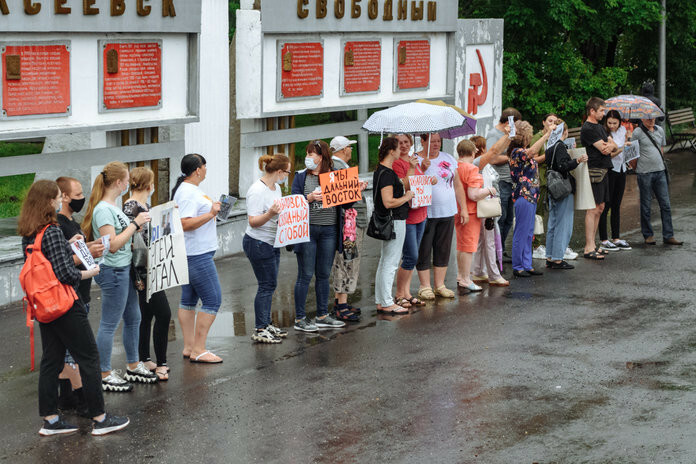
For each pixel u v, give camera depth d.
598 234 13.36
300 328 8.44
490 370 7.29
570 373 7.21
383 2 13.55
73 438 5.92
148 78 10.24
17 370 7.25
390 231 8.76
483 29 16.14
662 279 10.52
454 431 6.01
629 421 6.18
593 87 21.84
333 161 8.46
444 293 9.72
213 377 7.12
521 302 9.50
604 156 11.38
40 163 9.27
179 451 5.70
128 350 6.95
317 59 12.56
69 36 9.30
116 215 6.42
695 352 7.77
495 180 10.08
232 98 13.30
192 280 7.36
